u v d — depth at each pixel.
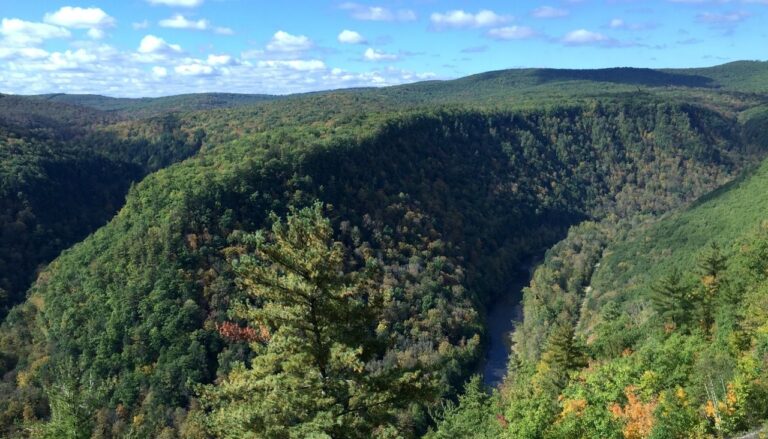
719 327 43.31
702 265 52.22
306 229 15.25
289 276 14.85
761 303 38.69
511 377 73.06
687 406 27.50
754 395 26.64
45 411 67.75
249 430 14.41
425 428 60.44
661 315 56.16
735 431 25.70
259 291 15.10
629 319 71.50
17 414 66.44
